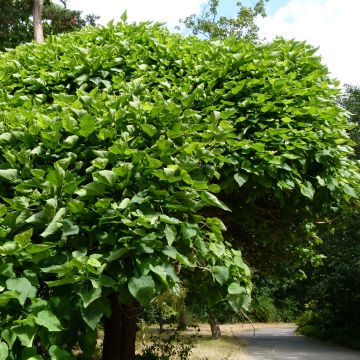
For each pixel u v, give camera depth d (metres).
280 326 24.03
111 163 2.41
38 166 2.44
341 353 12.52
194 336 10.40
